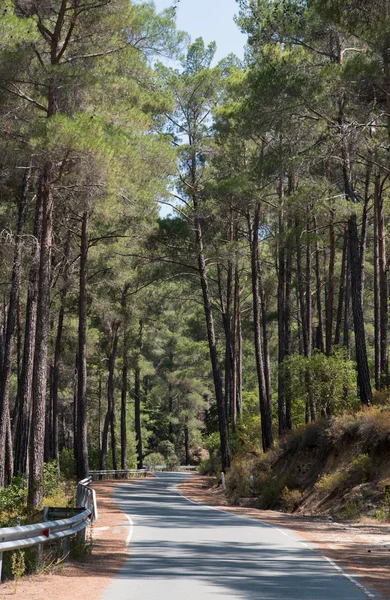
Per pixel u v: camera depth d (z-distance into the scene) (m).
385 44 22.80
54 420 49.66
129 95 28.47
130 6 25.48
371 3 22.42
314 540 18.45
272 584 11.48
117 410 88.62
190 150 41.62
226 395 53.31
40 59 23.14
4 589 10.77
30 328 29.05
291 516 26.66
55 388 49.09
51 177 23.75
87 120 22.20
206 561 14.16
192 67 44.53
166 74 41.84
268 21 27.55
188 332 74.00
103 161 21.95
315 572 12.95
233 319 54.53
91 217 35.25
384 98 25.39
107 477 63.12
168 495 40.00
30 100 23.83
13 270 28.47
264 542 17.72
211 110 42.44
